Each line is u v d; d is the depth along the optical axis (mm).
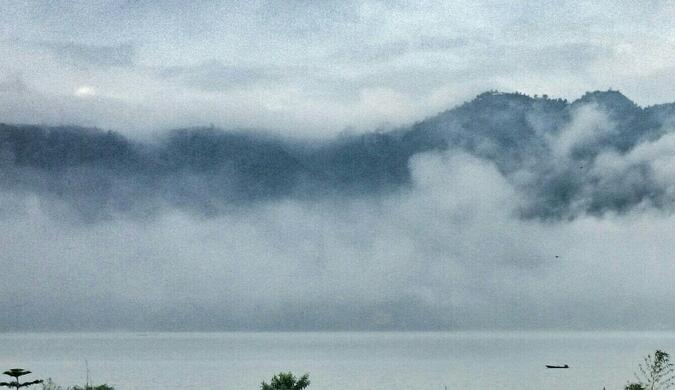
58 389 70750
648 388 56688
